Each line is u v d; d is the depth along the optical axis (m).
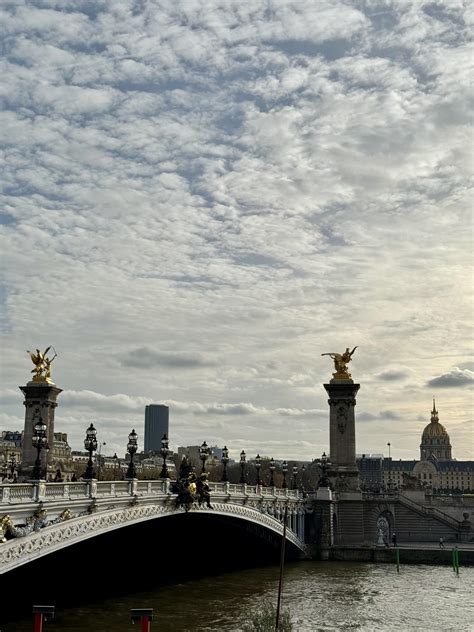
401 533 116.00
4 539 36.94
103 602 57.31
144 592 64.75
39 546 39.62
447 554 98.19
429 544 111.19
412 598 68.19
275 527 85.88
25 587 56.25
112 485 49.97
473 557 97.12
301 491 110.06
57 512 42.81
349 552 102.31
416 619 58.72
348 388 120.62
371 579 80.88
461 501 122.31
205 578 77.19
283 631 35.56
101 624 48.28
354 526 114.31
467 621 58.28
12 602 54.81
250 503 81.31
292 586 73.69
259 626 35.75
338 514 114.94
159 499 56.66
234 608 58.84
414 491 123.81
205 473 65.69
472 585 76.88
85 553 59.78
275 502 90.75
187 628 50.38
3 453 168.25
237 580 76.81
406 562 99.31
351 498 115.56
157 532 71.50
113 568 69.19
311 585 75.00
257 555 98.00
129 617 51.06
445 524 115.31
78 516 44.75
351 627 55.34
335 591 71.25
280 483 196.00
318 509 107.12
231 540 90.56
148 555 75.69
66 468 171.12
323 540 104.75
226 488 73.81
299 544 99.88
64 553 55.84
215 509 68.12
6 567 36.44
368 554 101.38
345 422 120.12
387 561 100.06
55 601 56.12
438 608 63.38
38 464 42.06
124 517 51.00
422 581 79.75
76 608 53.50
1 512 37.22
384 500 116.50
